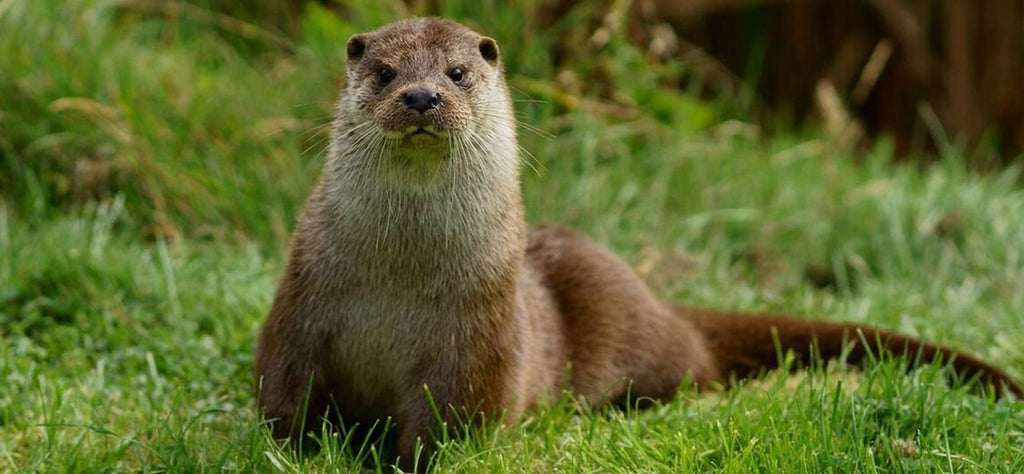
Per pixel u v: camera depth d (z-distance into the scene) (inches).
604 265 380.8
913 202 552.7
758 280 518.6
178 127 505.7
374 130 290.0
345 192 296.8
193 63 555.2
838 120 658.8
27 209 467.8
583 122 551.8
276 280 433.7
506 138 310.0
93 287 400.8
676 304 413.1
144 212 478.3
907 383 317.4
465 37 314.3
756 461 279.1
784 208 551.8
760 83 746.2
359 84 305.0
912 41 721.0
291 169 497.7
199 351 370.0
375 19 553.3
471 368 302.0
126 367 362.0
